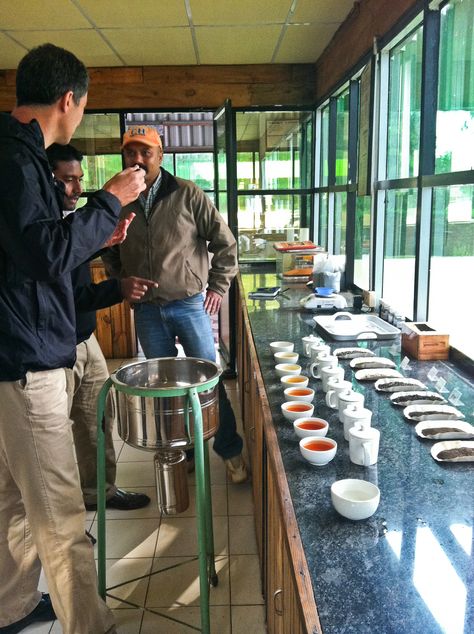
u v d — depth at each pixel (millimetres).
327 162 4355
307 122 4629
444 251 2348
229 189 4094
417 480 1239
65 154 2057
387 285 2988
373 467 1301
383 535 1034
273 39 3775
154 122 7008
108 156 4750
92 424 2410
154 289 2510
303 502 1155
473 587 892
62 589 1553
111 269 2719
